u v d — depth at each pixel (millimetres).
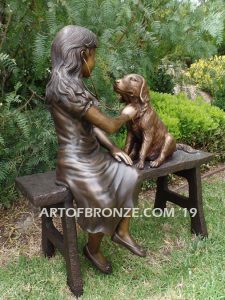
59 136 2197
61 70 2039
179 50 3877
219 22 3082
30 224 3102
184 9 3430
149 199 3496
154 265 2557
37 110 3311
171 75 4543
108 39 3059
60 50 2031
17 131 3219
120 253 2684
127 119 2299
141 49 3484
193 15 3303
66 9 2756
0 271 2527
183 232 2916
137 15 3402
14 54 3328
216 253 2639
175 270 2496
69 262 2262
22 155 3227
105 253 2678
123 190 2203
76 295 2287
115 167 2227
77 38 2033
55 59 2076
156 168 2398
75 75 2057
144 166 2422
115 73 3041
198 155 2637
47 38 2902
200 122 4074
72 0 2770
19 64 3420
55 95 2064
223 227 2963
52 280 2436
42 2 2949
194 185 2707
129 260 2609
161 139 2463
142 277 2434
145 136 2391
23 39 3271
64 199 2148
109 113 3420
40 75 3312
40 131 3168
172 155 2621
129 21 3285
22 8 3004
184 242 2789
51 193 2100
